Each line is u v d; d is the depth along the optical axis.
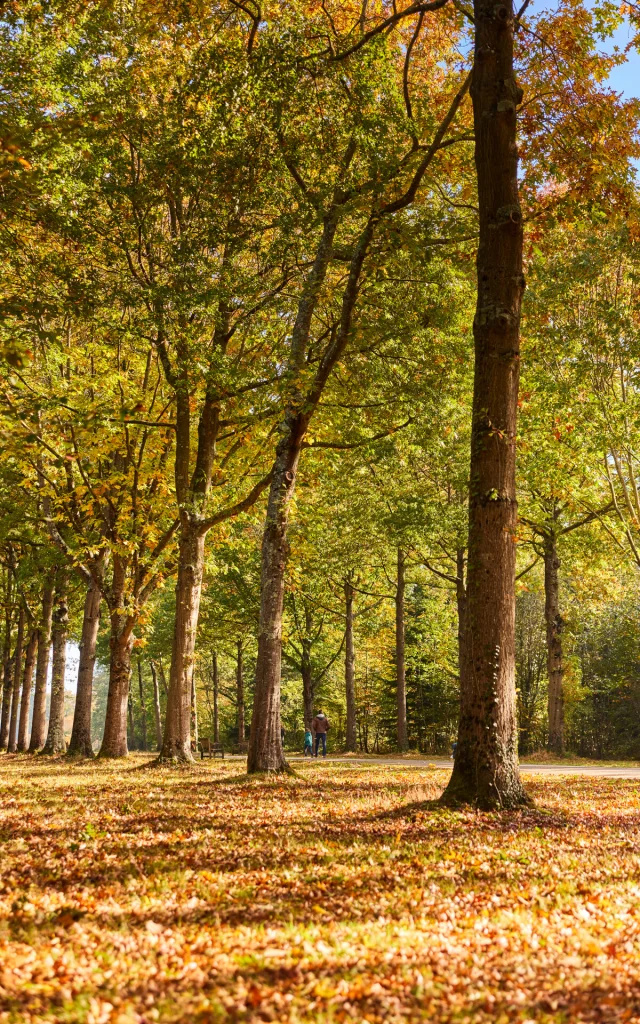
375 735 65.06
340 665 55.56
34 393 13.34
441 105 16.09
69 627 37.53
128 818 10.10
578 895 6.15
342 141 15.80
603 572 32.53
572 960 4.43
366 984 4.07
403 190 16.38
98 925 5.22
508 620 10.91
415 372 18.94
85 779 16.44
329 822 9.78
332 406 18.72
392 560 37.19
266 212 17.39
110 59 17.30
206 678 65.81
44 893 6.04
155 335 18.48
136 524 21.62
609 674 51.56
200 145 15.96
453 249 17.20
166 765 19.88
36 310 14.41
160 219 19.17
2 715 43.94
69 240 17.09
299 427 17.12
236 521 24.47
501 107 11.21
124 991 3.96
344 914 5.51
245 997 3.88
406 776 17.91
